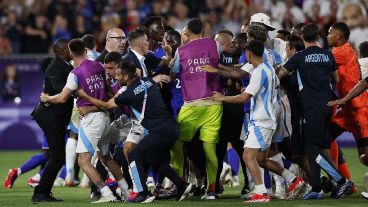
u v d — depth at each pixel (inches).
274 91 1140.5
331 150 1242.6
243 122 1235.2
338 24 1224.8
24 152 2070.6
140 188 1135.6
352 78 1219.2
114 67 1148.5
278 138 1184.8
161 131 1126.4
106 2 2347.4
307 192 1173.7
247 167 1148.5
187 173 1295.5
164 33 1289.4
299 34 1235.2
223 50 1253.7
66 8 2292.1
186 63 1187.9
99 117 1149.7
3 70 2085.4
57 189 1374.3
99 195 1184.2
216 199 1191.6
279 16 2277.3
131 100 1124.5
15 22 2282.2
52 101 1154.0
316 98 1150.3
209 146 1186.6
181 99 1243.2
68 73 1195.3
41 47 2266.2
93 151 1155.3
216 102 1184.8
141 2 2337.6
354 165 1721.2
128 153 1143.0
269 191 1198.9
